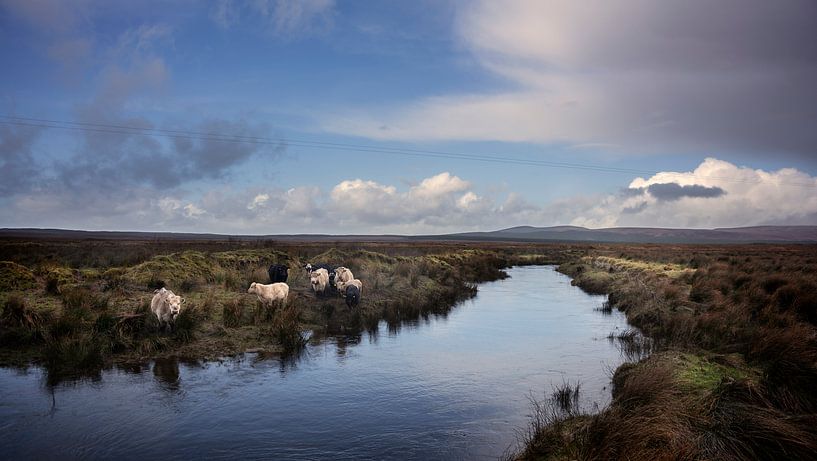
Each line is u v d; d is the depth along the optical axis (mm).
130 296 18062
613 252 71875
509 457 7980
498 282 39000
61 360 12375
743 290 18969
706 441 7156
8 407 9758
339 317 19609
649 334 17000
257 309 17656
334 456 8133
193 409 10031
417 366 13578
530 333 18156
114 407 9969
